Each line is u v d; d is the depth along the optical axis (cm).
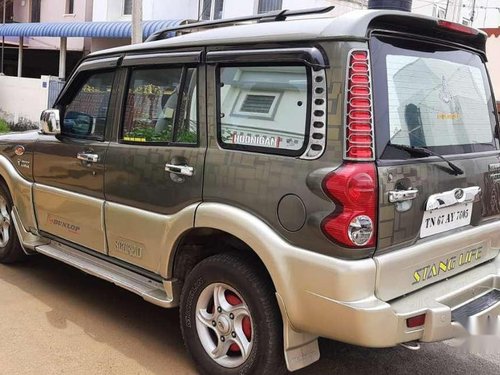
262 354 299
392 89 289
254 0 1434
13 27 1895
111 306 439
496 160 358
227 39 319
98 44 1850
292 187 280
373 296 271
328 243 268
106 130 394
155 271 357
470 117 352
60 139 430
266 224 292
